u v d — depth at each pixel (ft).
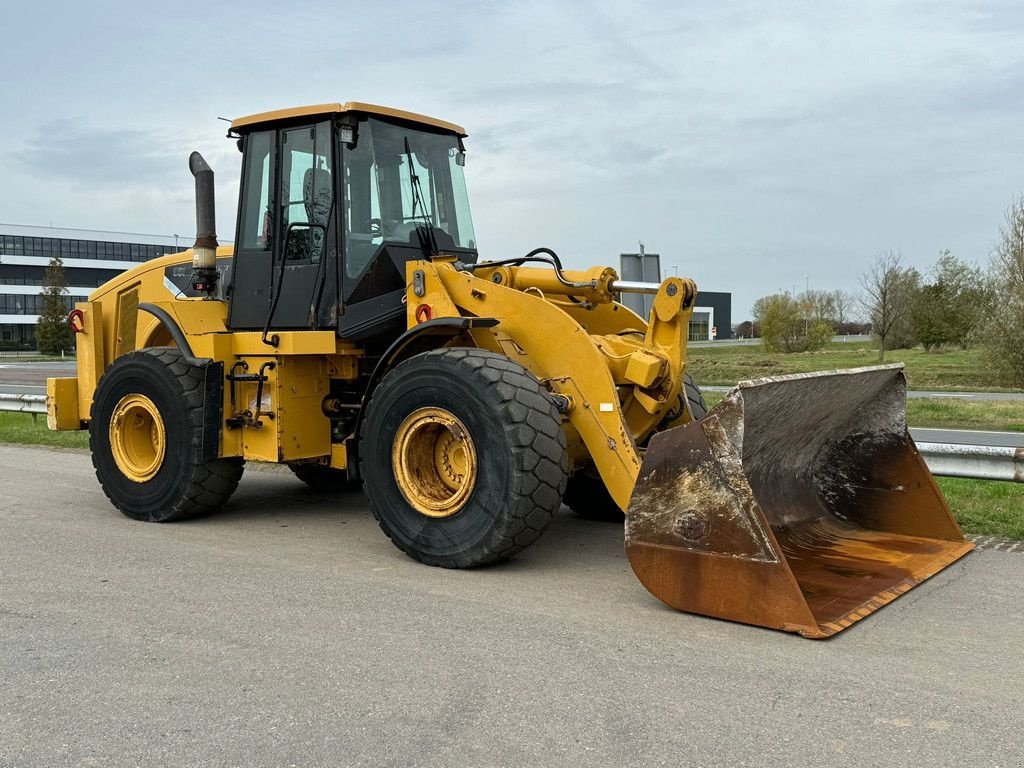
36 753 9.64
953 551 17.01
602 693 10.93
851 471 18.42
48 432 38.81
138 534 20.02
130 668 11.96
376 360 20.83
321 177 19.76
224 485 21.29
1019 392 65.41
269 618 13.93
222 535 19.93
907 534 17.88
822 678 11.34
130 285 26.30
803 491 18.17
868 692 10.91
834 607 13.83
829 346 144.77
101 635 13.24
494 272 19.29
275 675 11.65
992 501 21.61
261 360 20.58
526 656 12.19
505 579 16.03
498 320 17.29
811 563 16.01
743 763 9.18
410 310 18.79
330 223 19.57
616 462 16.02
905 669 11.64
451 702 10.73
